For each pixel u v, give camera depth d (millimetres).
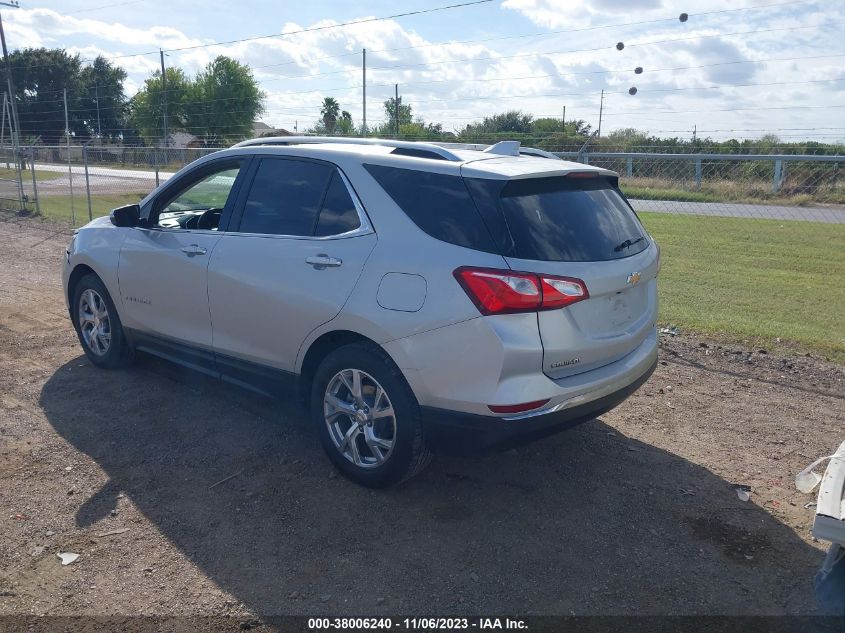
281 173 4578
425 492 4137
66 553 3490
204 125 53562
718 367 6406
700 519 3932
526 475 4375
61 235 14070
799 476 3453
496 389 3500
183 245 4934
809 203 12461
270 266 4352
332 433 4199
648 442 4879
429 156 4082
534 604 3199
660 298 9133
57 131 68750
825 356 6695
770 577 3436
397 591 3264
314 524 3777
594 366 3863
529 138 19844
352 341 4082
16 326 7238
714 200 12906
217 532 3689
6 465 4316
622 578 3398
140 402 5309
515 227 3615
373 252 3914
